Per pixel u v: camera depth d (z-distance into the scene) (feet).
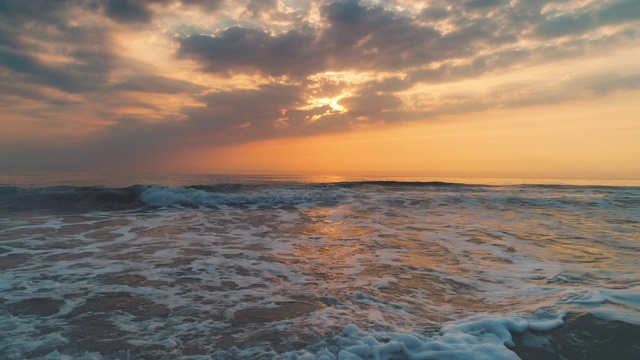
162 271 16.81
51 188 43.29
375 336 10.34
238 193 44.11
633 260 19.53
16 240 22.20
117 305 12.92
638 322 11.07
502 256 20.38
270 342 10.14
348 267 18.13
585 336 10.42
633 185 70.95
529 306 12.69
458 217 33.24
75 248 20.63
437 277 16.63
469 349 9.67
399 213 34.94
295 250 21.27
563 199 44.19
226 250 20.88
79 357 9.46
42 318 11.79
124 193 40.01
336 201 41.29
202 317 12.00
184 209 35.24
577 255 20.66
